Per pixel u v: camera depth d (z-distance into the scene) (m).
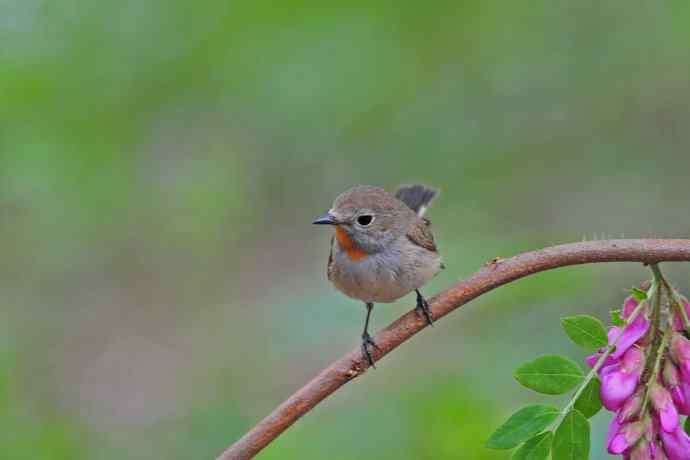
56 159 12.27
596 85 13.27
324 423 9.25
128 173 13.11
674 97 13.20
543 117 13.39
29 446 10.30
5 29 12.48
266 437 5.01
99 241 13.73
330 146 13.73
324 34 12.38
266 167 14.44
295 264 14.87
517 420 4.44
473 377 9.52
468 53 12.94
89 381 13.91
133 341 14.41
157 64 12.70
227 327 14.08
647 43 13.09
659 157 13.28
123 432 13.03
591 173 13.33
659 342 4.41
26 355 13.22
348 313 10.05
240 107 13.02
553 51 13.15
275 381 12.27
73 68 12.50
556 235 11.98
